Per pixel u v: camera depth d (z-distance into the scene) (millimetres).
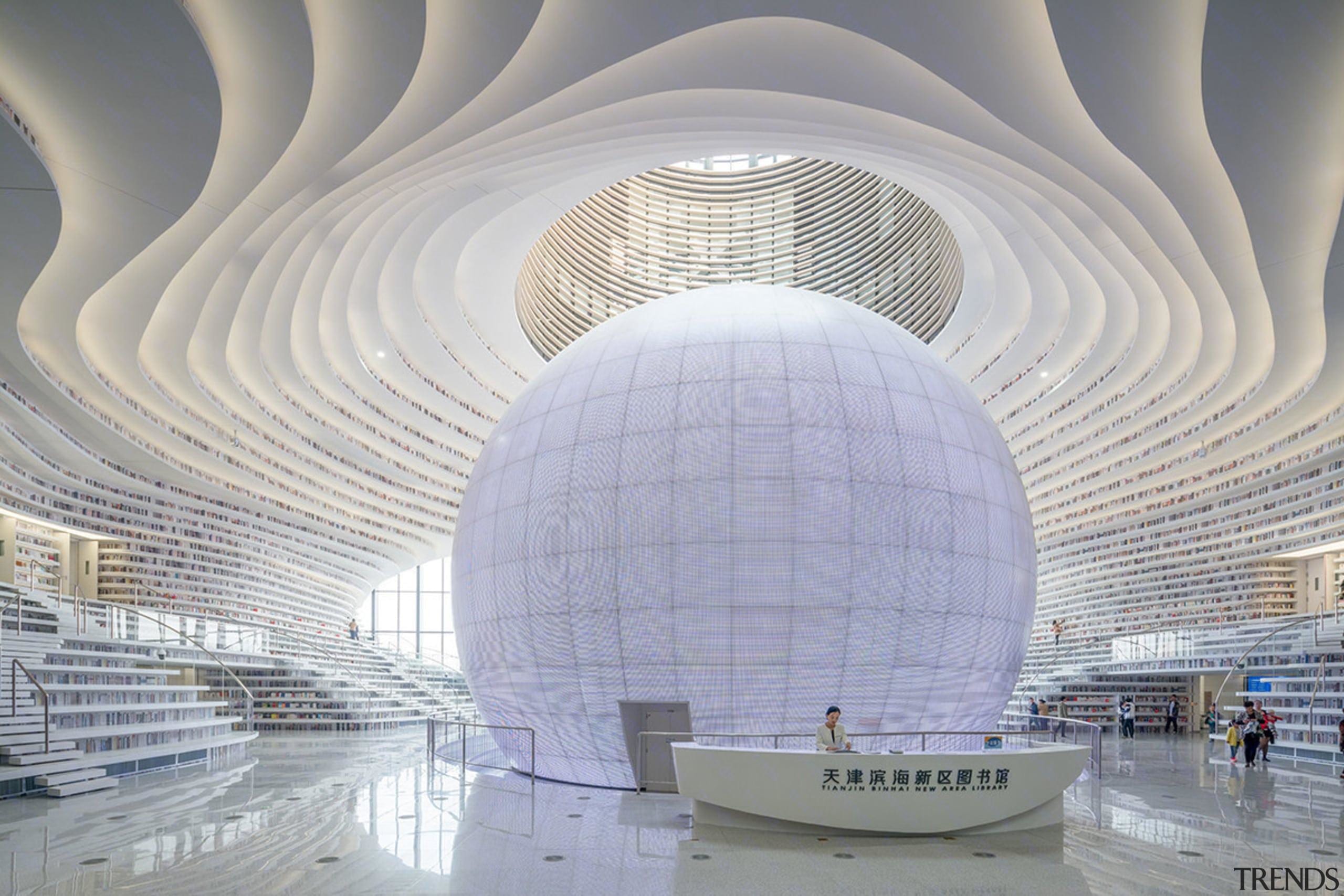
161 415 26672
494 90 13961
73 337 19797
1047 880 7633
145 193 14164
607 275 39438
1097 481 37250
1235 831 9898
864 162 21328
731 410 11266
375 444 33531
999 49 12617
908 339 12977
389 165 16078
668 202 42375
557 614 11516
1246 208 15062
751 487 10938
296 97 12414
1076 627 41375
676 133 17688
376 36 11695
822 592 10820
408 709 30125
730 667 10867
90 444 26500
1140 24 11422
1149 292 23312
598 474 11461
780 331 12031
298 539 36812
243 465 31484
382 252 23422
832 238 40562
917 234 33750
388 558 43156
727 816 9719
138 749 15539
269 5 10695
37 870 8070
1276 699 23016
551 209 25500
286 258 19547
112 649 21484
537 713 12133
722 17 12234
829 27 13062
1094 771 13977
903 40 12445
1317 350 22219
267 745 21250
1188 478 34406
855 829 9281
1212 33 10945
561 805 11039
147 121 12359
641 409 11578
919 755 9375
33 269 15578
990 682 11906
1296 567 34781
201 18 11023
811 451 11078
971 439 12094
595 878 7652
